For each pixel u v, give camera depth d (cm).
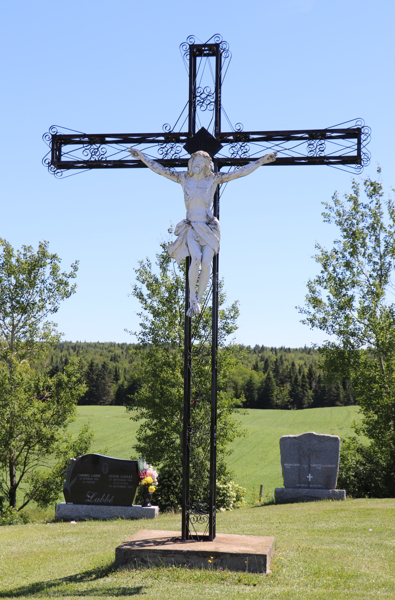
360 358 2984
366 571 969
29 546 1290
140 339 3012
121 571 943
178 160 1052
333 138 1029
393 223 3052
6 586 941
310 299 3089
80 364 2856
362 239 3050
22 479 2961
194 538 1018
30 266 2784
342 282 3044
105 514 1894
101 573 951
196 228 980
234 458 5094
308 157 1034
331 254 3094
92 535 1420
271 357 14850
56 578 965
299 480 2194
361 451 2723
